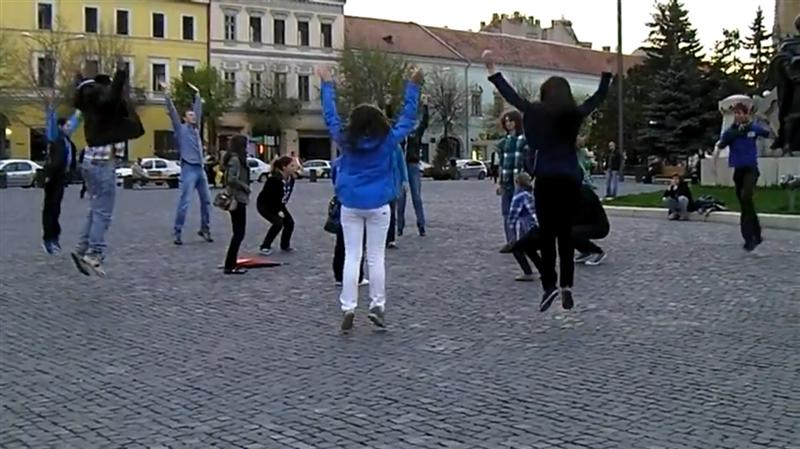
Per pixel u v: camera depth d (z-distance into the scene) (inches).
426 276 465.4
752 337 313.9
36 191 1737.2
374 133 322.3
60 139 562.9
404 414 228.8
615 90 2342.5
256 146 3048.7
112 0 2854.3
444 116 3275.1
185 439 211.6
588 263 503.5
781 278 445.7
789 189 820.0
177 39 2992.1
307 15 3213.6
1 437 214.7
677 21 2369.6
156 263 523.8
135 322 352.2
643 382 257.1
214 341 317.1
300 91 3211.1
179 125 628.1
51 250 570.3
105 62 2598.4
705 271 475.2
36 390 256.1
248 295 411.8
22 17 2696.9
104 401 244.4
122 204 1211.9
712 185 1203.2
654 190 1497.3
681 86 2041.1
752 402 235.8
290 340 317.4
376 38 3371.1
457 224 792.3
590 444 204.2
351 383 259.4
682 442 204.8
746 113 554.6
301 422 223.3
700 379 259.6
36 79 2655.0
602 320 346.6
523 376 265.1
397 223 674.8
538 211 339.3
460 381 260.2
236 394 249.6
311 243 633.6
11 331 336.8
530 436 210.4
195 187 632.4
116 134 453.7
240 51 3105.3
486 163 2903.5
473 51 3565.5
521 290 419.2
